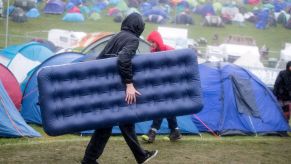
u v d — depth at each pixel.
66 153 6.63
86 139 7.85
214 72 10.06
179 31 25.84
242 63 20.81
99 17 38.50
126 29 5.36
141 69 5.27
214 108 9.66
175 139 7.91
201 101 5.45
